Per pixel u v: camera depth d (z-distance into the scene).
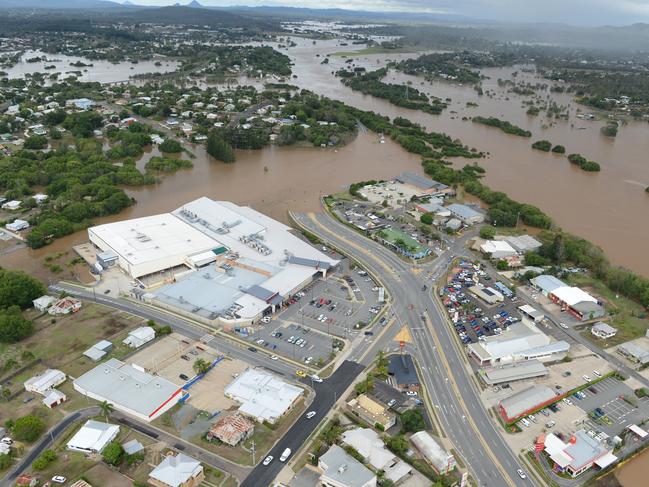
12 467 123.12
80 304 189.00
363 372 157.88
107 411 137.12
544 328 182.75
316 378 154.25
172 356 163.50
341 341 172.50
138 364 159.12
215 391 149.25
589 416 142.62
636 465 129.25
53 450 127.62
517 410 141.12
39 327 177.38
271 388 146.88
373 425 137.50
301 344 170.62
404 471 122.88
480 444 133.00
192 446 129.88
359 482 115.81
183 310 185.38
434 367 161.38
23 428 129.00
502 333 176.75
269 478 121.19
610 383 156.00
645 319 188.00
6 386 149.62
